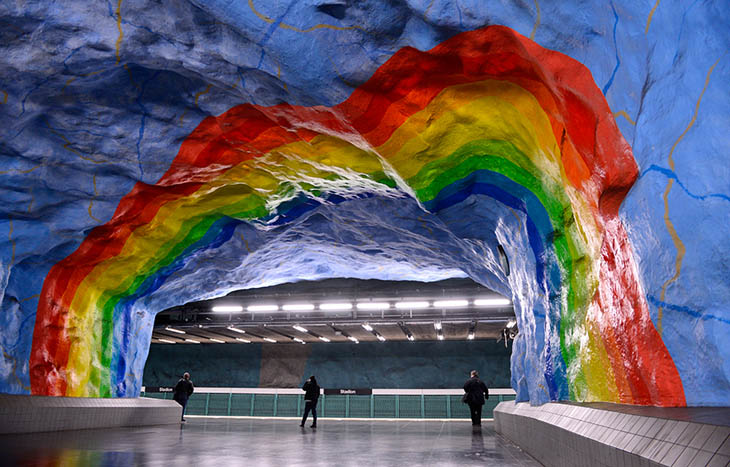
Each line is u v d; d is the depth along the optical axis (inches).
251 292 916.0
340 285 913.5
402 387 1072.8
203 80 240.5
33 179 307.9
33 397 385.7
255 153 299.6
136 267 436.8
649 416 108.5
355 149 282.2
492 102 212.4
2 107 249.6
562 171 204.5
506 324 869.8
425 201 293.9
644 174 135.9
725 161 118.0
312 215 416.8
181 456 262.2
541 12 150.7
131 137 281.4
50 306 408.5
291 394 1061.8
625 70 140.4
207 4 177.0
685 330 125.3
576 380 222.8
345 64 198.4
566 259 234.4
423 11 166.4
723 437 75.0
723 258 116.7
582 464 145.9
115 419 488.4
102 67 227.1
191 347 1147.3
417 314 852.0
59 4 191.9
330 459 259.9
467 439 417.1
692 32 121.9
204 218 392.5
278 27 183.3
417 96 212.8
